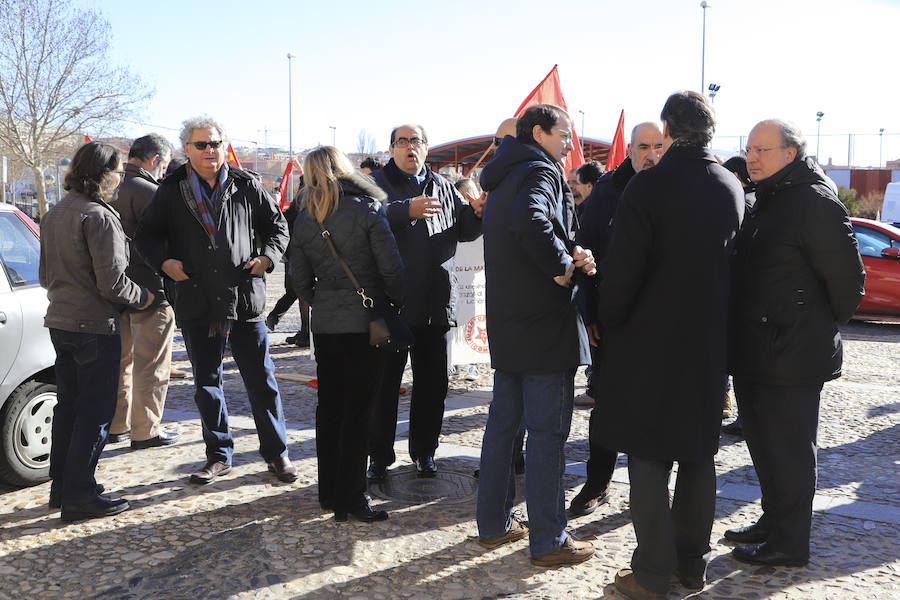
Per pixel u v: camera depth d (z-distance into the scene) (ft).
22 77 94.99
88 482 12.01
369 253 11.60
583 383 22.71
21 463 13.44
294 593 9.61
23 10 92.73
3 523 11.90
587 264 9.95
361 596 9.56
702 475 9.57
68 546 11.01
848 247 9.74
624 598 9.56
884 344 31.71
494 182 10.53
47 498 13.05
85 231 11.76
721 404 9.36
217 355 14.02
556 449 10.36
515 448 12.54
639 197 9.23
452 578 10.07
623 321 9.53
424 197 12.96
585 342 10.43
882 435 17.15
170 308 16.05
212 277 13.24
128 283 12.01
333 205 11.47
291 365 25.52
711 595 9.62
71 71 96.73
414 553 10.84
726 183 9.29
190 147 13.16
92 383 12.01
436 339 13.96
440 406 14.17
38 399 13.76
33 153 99.09
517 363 10.25
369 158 20.83
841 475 14.25
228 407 19.65
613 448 9.54
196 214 13.19
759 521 11.16
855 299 9.97
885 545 11.05
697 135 9.30
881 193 134.72
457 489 13.57
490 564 10.51
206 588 9.73
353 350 11.68
